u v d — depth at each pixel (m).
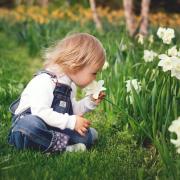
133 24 9.45
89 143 3.95
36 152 3.63
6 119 4.62
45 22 11.66
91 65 3.71
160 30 4.50
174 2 18.86
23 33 10.70
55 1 17.78
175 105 3.91
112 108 4.67
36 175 3.15
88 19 13.70
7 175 3.16
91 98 3.85
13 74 7.18
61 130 3.78
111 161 3.62
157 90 4.29
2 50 10.05
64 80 3.72
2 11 17.00
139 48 6.46
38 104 3.59
